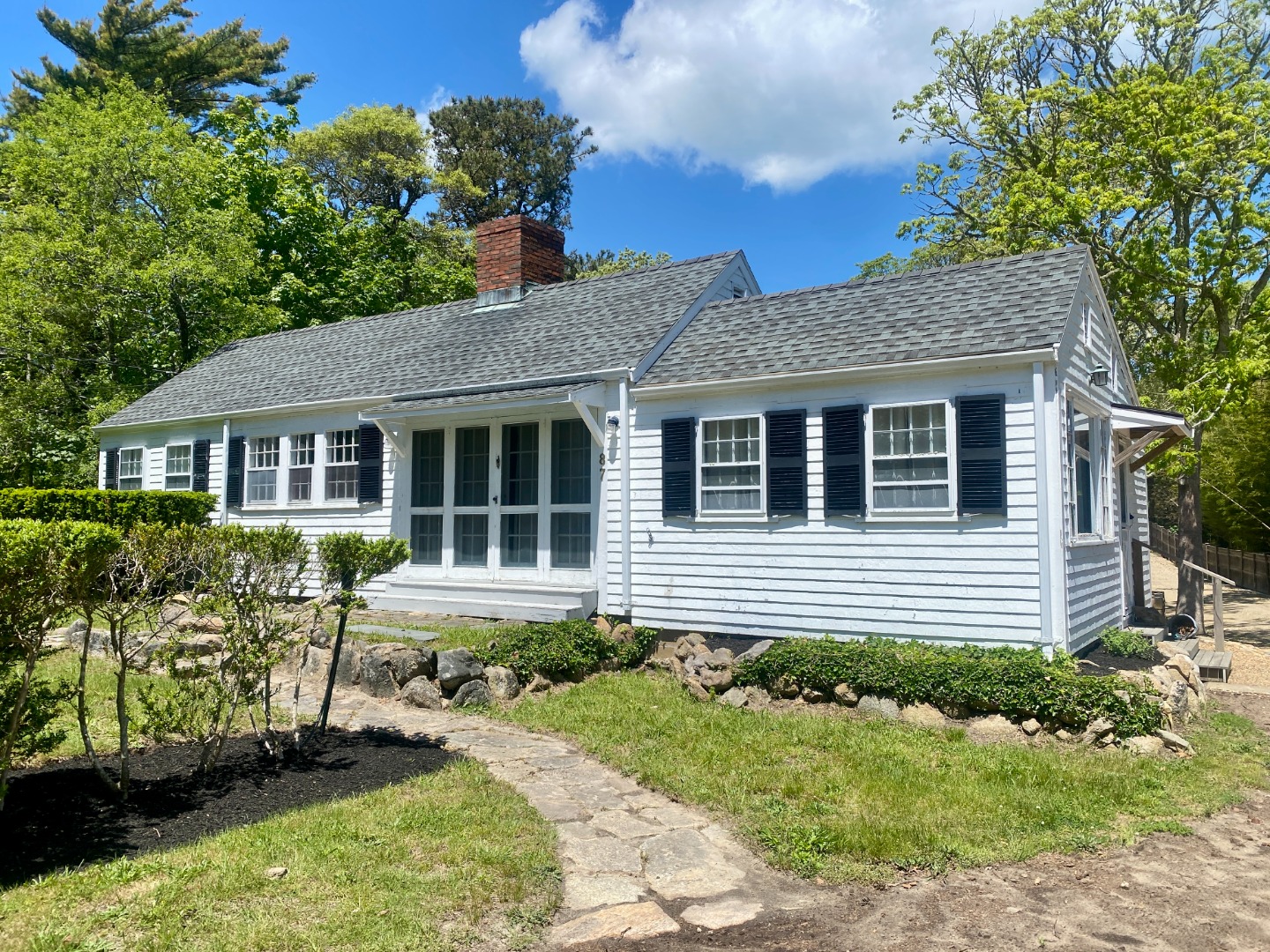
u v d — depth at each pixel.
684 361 10.86
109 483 17.70
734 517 10.05
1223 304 16.45
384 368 14.30
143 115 22.55
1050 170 18.94
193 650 7.54
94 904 3.93
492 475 12.11
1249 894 4.50
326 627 9.84
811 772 6.24
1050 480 8.27
